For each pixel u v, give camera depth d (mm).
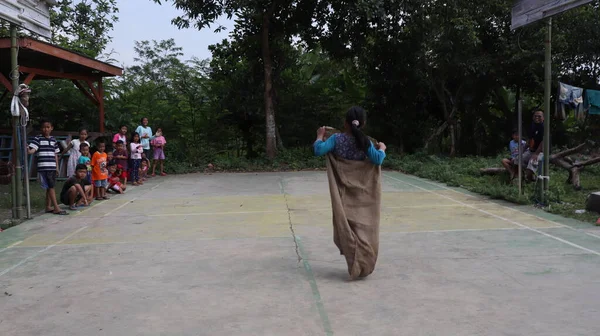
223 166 16125
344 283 4301
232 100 17891
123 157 11367
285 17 17328
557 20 15750
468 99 19031
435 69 18188
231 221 7340
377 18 15891
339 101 19562
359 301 3846
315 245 5730
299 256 5242
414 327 3330
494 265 4773
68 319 3555
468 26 15664
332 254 5309
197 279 4473
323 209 8289
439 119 20375
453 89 19406
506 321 3410
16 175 7762
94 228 6977
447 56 16656
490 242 5730
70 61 11500
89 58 12172
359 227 4320
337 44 17172
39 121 15273
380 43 17938
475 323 3383
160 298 3975
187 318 3545
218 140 18734
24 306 3834
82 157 9188
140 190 11336
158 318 3551
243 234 6398
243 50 17891
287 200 9398
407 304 3766
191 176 14664
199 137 18266
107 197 10000
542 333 3209
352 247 4266
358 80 20484
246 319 3512
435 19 16359
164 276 4582
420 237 6055
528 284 4191
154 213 8172
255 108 17781
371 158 4328
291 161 16812
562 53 16703
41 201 9523
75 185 8578
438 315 3537
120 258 5262
